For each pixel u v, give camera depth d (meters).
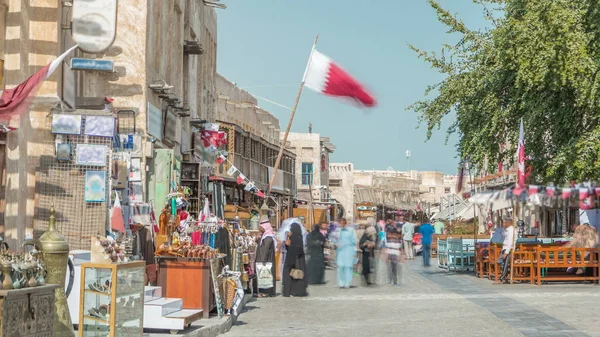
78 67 18.69
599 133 23.64
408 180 108.62
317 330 13.79
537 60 23.56
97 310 10.42
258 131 53.41
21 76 16.06
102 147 16.66
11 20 16.02
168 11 28.08
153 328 12.74
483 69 26.45
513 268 24.56
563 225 33.56
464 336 12.64
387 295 20.70
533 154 26.00
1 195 15.66
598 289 21.73
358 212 88.75
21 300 8.16
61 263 9.77
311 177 78.56
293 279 20.80
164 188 23.34
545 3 23.78
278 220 55.41
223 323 13.91
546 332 12.90
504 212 43.09
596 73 23.53
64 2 18.17
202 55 36.88
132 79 22.70
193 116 33.91
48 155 16.69
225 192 40.69
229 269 18.34
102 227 16.56
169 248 14.70
